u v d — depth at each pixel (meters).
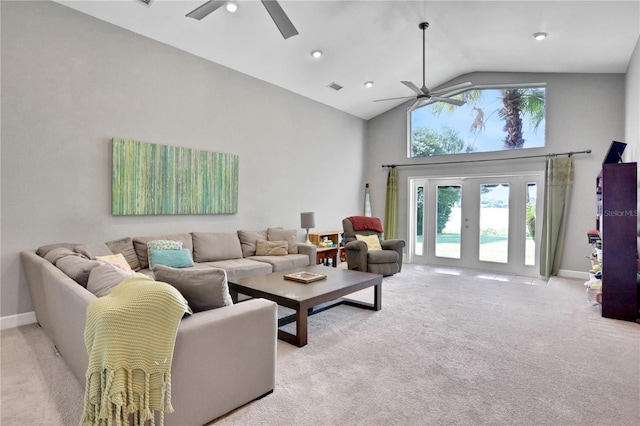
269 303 2.07
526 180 6.02
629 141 4.60
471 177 6.56
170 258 3.70
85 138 3.57
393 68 5.70
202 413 1.72
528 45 4.81
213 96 4.77
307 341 2.89
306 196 6.30
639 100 3.94
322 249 5.79
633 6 3.48
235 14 3.87
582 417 1.86
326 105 6.73
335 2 3.94
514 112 6.15
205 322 1.73
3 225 3.12
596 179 4.99
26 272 3.12
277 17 2.80
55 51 3.37
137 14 3.70
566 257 5.55
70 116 3.47
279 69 5.22
